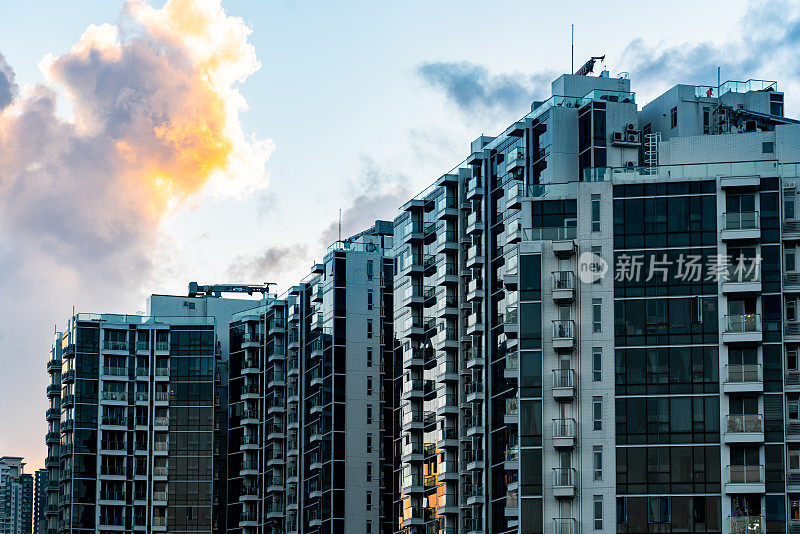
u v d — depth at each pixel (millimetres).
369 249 196750
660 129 154000
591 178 134750
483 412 153375
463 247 166500
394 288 183250
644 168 133625
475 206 161375
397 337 180125
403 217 180500
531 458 129750
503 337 151500
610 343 130375
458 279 166000
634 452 127812
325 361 192625
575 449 129000
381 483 188625
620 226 132375
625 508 126938
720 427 126750
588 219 133125
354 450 188625
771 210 130125
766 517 124438
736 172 131875
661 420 128000
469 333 158375
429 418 169625
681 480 126500
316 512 191375
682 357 128875
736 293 129000
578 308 131500
